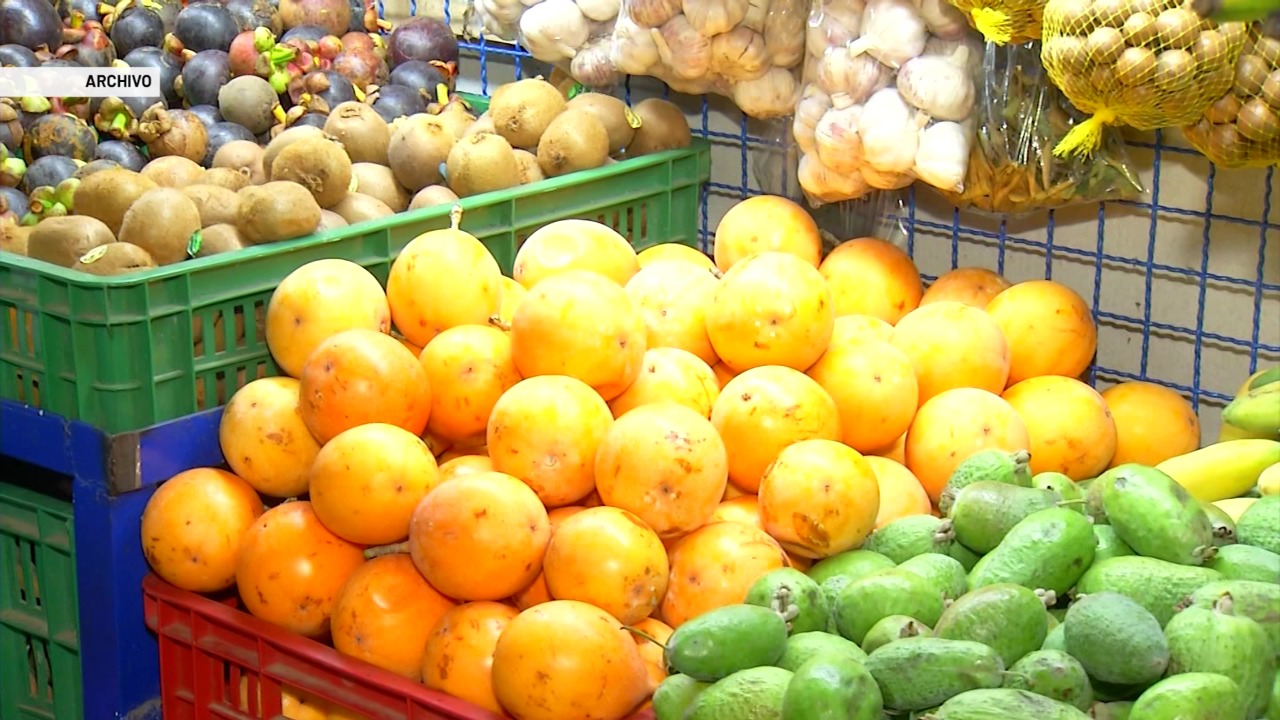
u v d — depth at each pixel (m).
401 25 2.69
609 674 1.43
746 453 1.70
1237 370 2.15
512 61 2.76
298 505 1.69
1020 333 2.00
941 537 1.58
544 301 1.71
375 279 1.88
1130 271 2.19
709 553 1.57
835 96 2.01
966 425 1.79
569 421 1.61
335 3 2.66
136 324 1.67
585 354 1.69
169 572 1.70
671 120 2.38
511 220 2.10
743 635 1.33
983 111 1.96
